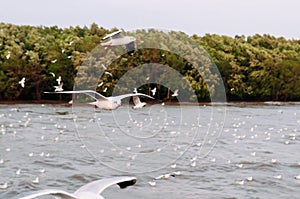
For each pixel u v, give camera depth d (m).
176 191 19.92
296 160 27.06
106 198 18.56
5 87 72.69
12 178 21.80
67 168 24.08
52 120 46.19
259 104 81.81
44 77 74.56
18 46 77.81
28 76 73.75
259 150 30.59
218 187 20.67
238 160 26.88
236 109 67.75
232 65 86.88
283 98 91.81
